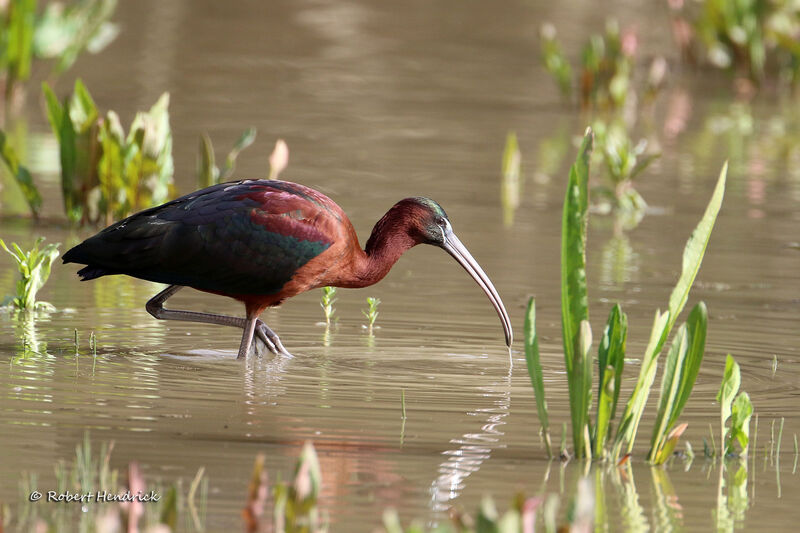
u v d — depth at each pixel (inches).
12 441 332.5
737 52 1408.7
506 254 644.1
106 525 260.1
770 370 443.2
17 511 286.4
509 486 313.4
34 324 478.0
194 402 378.9
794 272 630.5
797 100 1360.7
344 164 883.4
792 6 1417.3
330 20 1700.3
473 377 425.4
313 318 509.7
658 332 332.5
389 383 412.2
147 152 668.1
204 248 437.1
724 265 644.1
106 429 346.6
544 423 336.2
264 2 1798.7
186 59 1352.1
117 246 438.3
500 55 1518.2
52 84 1170.0
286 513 263.9
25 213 701.9
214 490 301.3
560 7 1893.5
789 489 319.6
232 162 698.8
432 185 828.6
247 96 1166.3
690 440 361.1
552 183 863.1
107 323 486.9
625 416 337.4
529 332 338.6
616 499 308.0
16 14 1087.0
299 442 341.7
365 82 1294.3
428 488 309.1
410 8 1841.8
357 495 302.0
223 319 455.8
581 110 1220.5
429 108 1171.3
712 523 294.2
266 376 416.8
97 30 1187.3
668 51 1587.1
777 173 930.1
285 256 443.2
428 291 564.7
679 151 1010.7
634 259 654.5
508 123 1115.9
